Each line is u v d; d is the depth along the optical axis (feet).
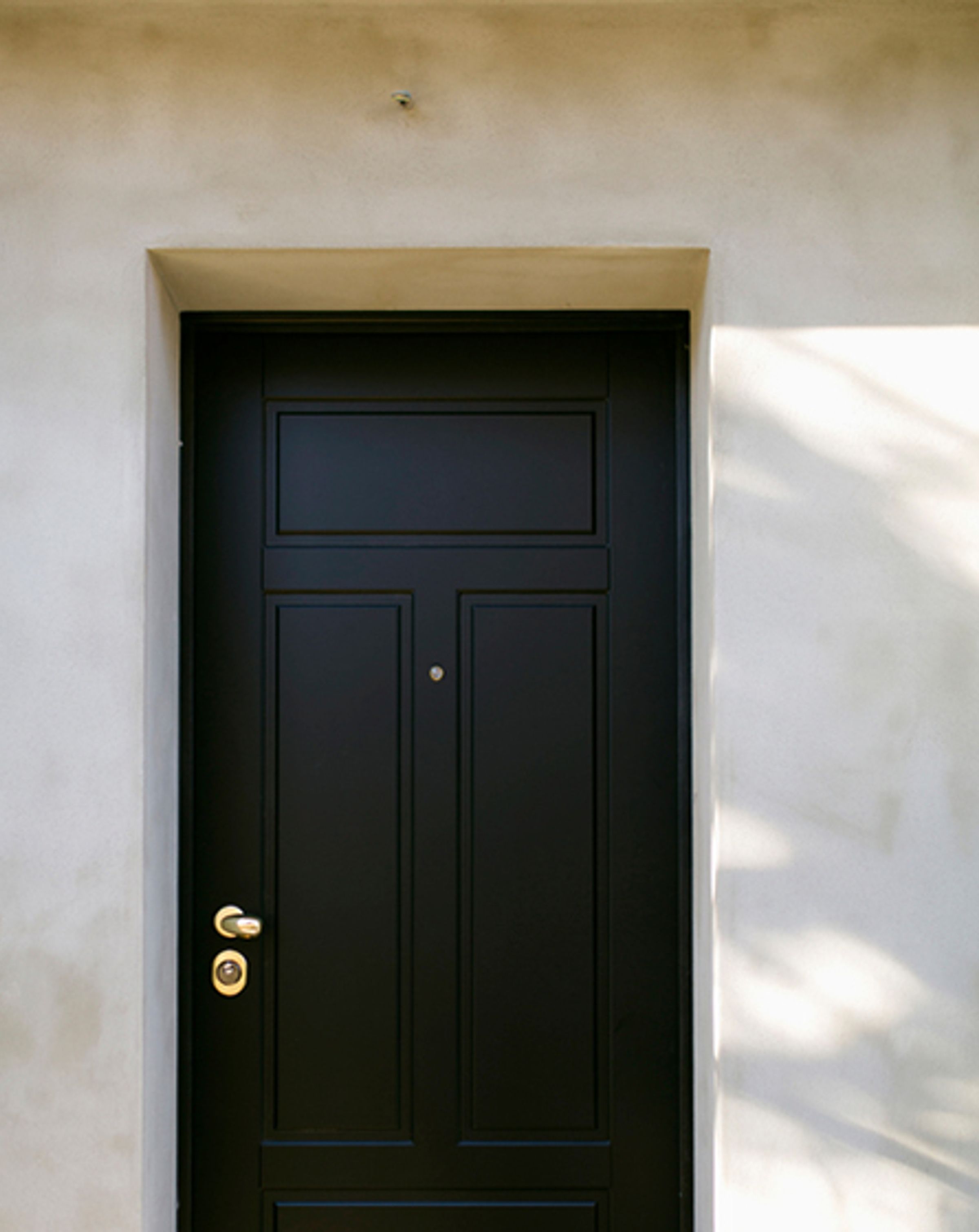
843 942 5.53
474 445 6.42
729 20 5.62
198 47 5.63
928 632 5.57
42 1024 5.51
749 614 5.59
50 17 5.61
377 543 6.42
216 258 5.70
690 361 6.30
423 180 5.61
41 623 5.57
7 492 5.59
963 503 5.59
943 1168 5.50
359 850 6.38
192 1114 6.29
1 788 5.56
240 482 6.42
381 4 5.54
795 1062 5.53
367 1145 6.32
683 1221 6.13
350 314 6.39
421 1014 6.34
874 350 5.60
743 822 5.55
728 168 5.62
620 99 5.62
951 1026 5.52
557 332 6.44
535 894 6.37
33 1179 5.48
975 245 5.61
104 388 5.61
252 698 6.40
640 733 6.39
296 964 6.35
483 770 6.40
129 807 5.55
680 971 6.22
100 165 5.62
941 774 5.55
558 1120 6.33
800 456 5.60
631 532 6.40
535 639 6.40
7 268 5.61
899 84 5.62
